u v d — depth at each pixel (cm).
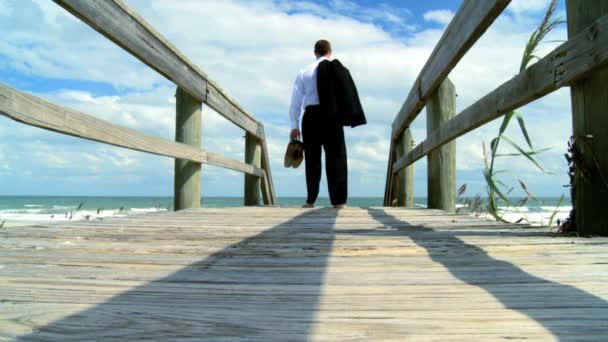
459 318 95
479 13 261
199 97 430
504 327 89
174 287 125
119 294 117
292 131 513
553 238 205
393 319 96
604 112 192
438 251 181
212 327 91
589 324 90
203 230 257
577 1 195
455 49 316
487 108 257
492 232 240
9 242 206
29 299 112
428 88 419
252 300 112
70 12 229
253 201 714
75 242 208
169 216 361
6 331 89
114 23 269
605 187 195
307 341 84
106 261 164
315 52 506
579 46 175
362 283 129
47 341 84
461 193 486
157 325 93
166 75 353
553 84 188
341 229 264
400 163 635
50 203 5909
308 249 190
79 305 107
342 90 475
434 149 418
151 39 322
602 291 116
